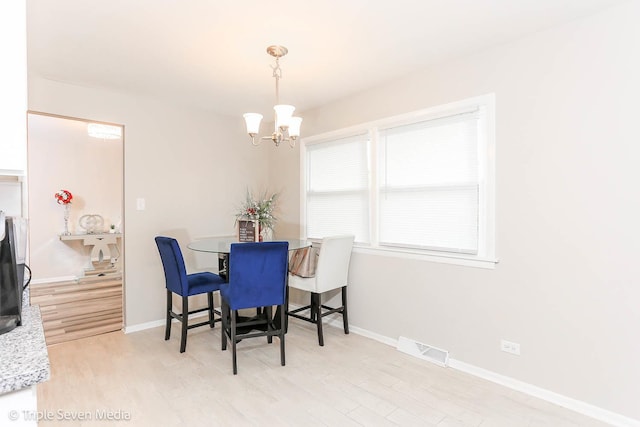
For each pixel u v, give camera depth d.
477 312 2.54
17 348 1.01
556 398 2.17
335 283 3.22
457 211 2.67
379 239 3.21
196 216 3.89
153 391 2.32
